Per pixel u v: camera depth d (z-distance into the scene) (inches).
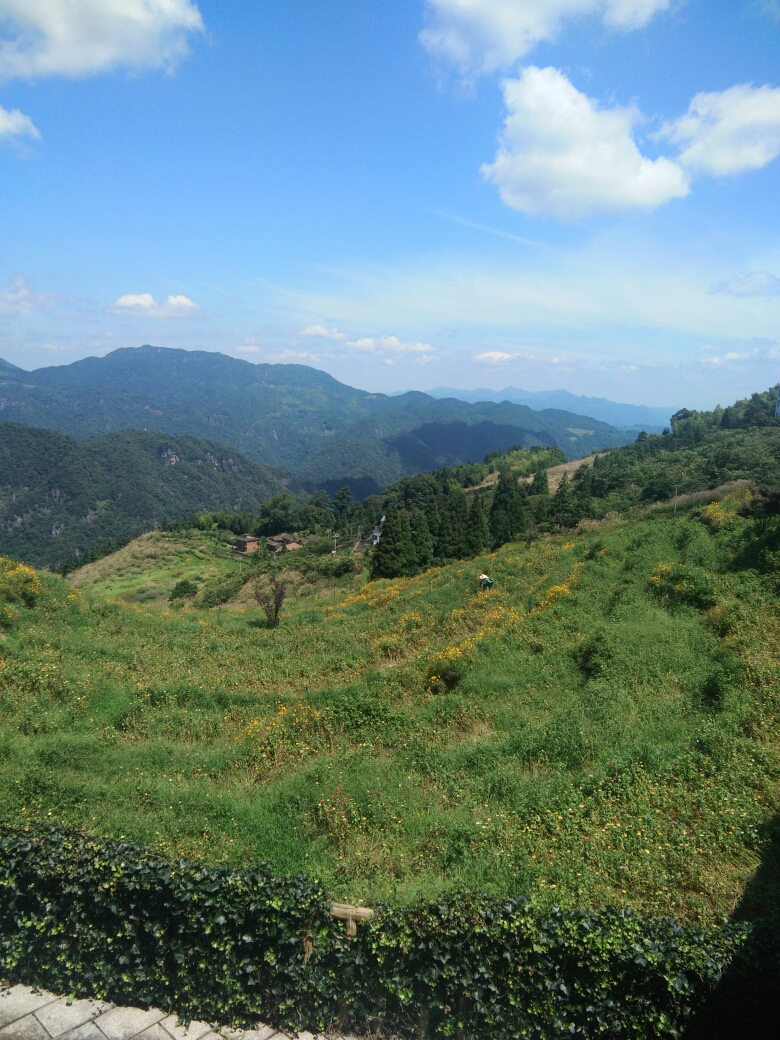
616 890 255.0
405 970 199.5
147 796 352.2
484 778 362.3
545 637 610.9
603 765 359.3
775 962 180.7
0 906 233.6
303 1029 206.2
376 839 305.9
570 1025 186.1
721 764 348.5
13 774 360.2
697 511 967.0
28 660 587.5
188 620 984.3
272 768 417.4
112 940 221.8
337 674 644.1
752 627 539.8
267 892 211.9
